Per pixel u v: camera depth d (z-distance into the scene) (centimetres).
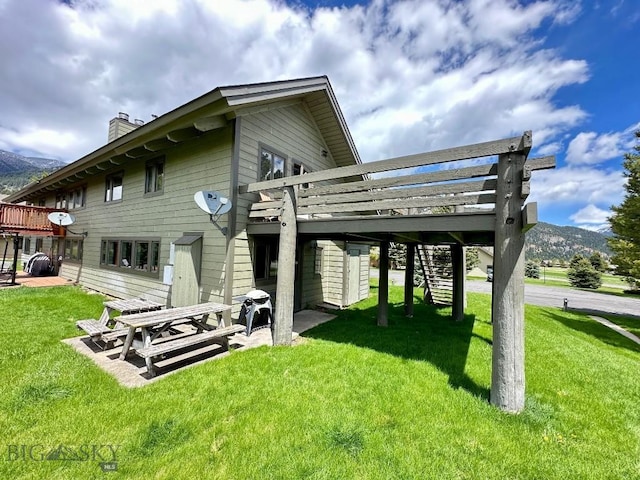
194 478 206
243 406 297
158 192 757
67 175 1048
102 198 990
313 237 736
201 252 634
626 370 471
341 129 870
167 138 664
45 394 303
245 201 606
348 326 652
